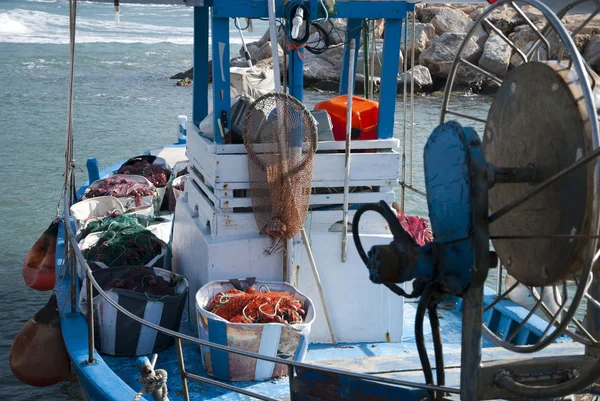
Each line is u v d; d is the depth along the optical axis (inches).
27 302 407.8
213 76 241.0
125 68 1606.8
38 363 266.8
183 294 246.4
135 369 236.1
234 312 224.4
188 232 272.8
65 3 3193.9
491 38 1347.2
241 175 238.8
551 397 117.9
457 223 114.3
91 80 1376.7
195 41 282.5
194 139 268.1
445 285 116.3
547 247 116.0
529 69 119.3
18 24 2417.6
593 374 112.3
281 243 243.3
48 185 628.1
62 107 1051.9
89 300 225.3
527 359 135.1
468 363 119.3
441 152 117.1
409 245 119.2
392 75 246.7
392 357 173.6
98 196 386.0
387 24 243.9
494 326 283.1
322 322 246.4
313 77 1323.8
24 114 981.2
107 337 240.7
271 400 178.1
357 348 245.6
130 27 2640.3
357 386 161.6
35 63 1615.4
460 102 1189.1
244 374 221.1
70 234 252.8
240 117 240.5
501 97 129.3
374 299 247.8
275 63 227.1
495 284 411.2
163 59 1808.6
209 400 216.7
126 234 295.6
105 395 207.6
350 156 242.4
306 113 230.2
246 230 244.4
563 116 110.0
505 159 128.1
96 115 986.7
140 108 1061.1
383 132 251.0
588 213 104.3
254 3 237.3
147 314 238.5
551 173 113.3
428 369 130.2
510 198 126.8
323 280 245.6
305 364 163.5
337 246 244.1
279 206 231.0
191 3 239.3
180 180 420.5
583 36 1310.3
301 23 231.9
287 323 220.8
